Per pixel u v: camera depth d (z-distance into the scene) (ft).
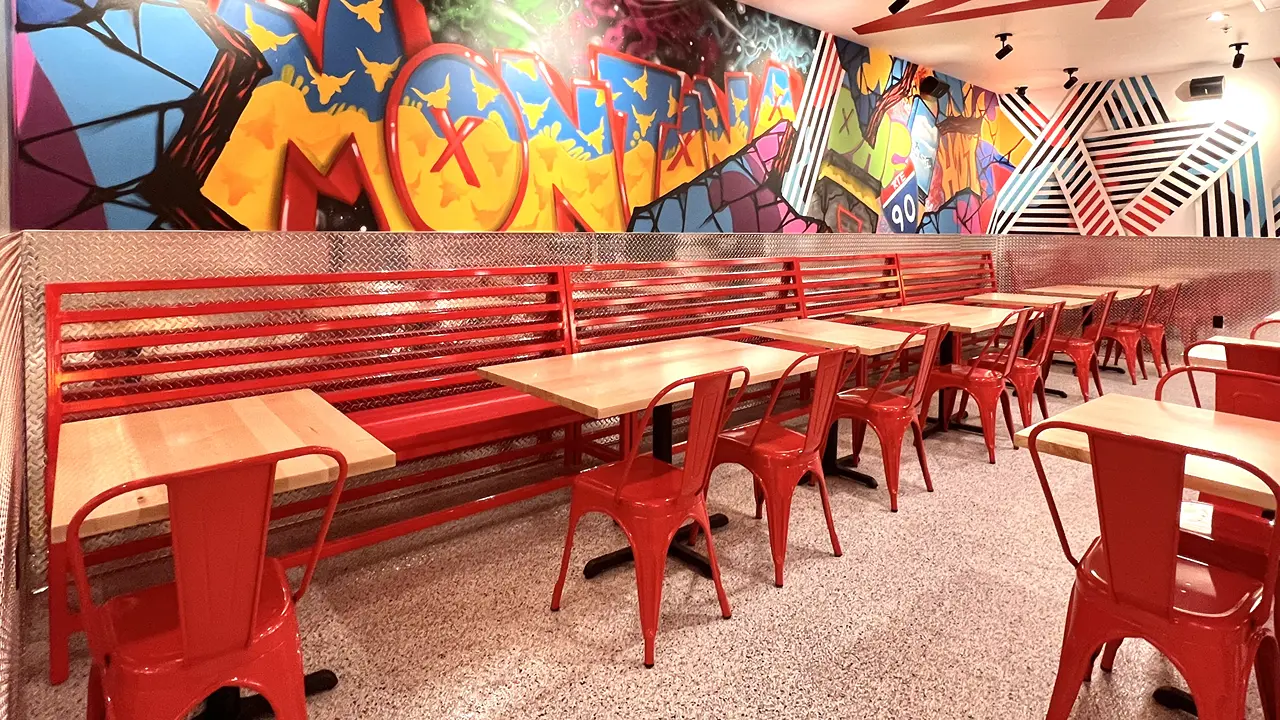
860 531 11.18
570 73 14.98
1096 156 27.84
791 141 20.44
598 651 7.95
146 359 9.66
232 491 4.74
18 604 6.79
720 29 18.07
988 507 12.21
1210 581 5.95
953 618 8.63
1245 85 24.53
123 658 5.06
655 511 7.66
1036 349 17.56
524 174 14.40
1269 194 24.41
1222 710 5.37
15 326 8.02
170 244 9.92
